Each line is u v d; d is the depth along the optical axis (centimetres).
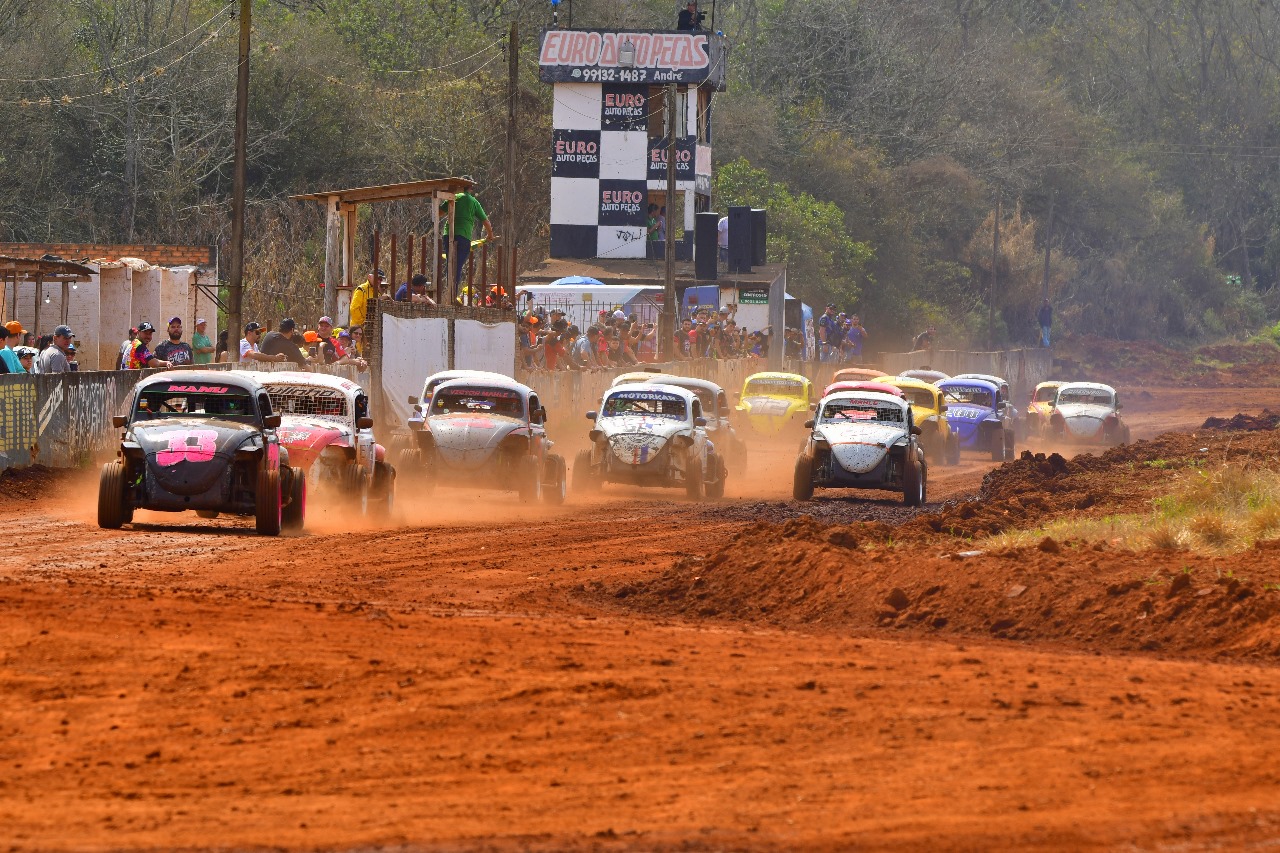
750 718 3116
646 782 2664
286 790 2606
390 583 5406
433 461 8838
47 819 2420
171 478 6419
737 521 8425
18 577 4853
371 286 12350
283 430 7281
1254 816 2442
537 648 3866
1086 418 17475
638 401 10250
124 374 9362
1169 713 3178
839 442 10088
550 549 6762
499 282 15238
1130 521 7056
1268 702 3347
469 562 6150
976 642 4519
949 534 7069
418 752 2852
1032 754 2822
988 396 15562
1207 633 4488
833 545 5828
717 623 4834
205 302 16438
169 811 2473
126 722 3028
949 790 2597
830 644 4203
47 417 8456
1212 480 7875
